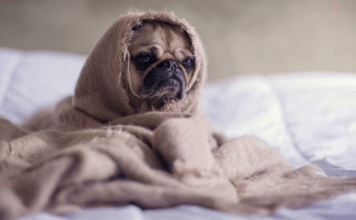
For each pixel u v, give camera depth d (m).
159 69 1.43
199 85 1.59
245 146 1.27
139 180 0.82
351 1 3.49
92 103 1.46
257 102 2.45
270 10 3.46
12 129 1.28
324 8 3.49
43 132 1.16
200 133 1.01
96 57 1.50
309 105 2.37
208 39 3.41
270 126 2.12
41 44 3.14
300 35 3.50
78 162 0.73
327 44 3.52
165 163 0.96
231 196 0.88
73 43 3.20
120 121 1.29
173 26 1.55
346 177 1.08
